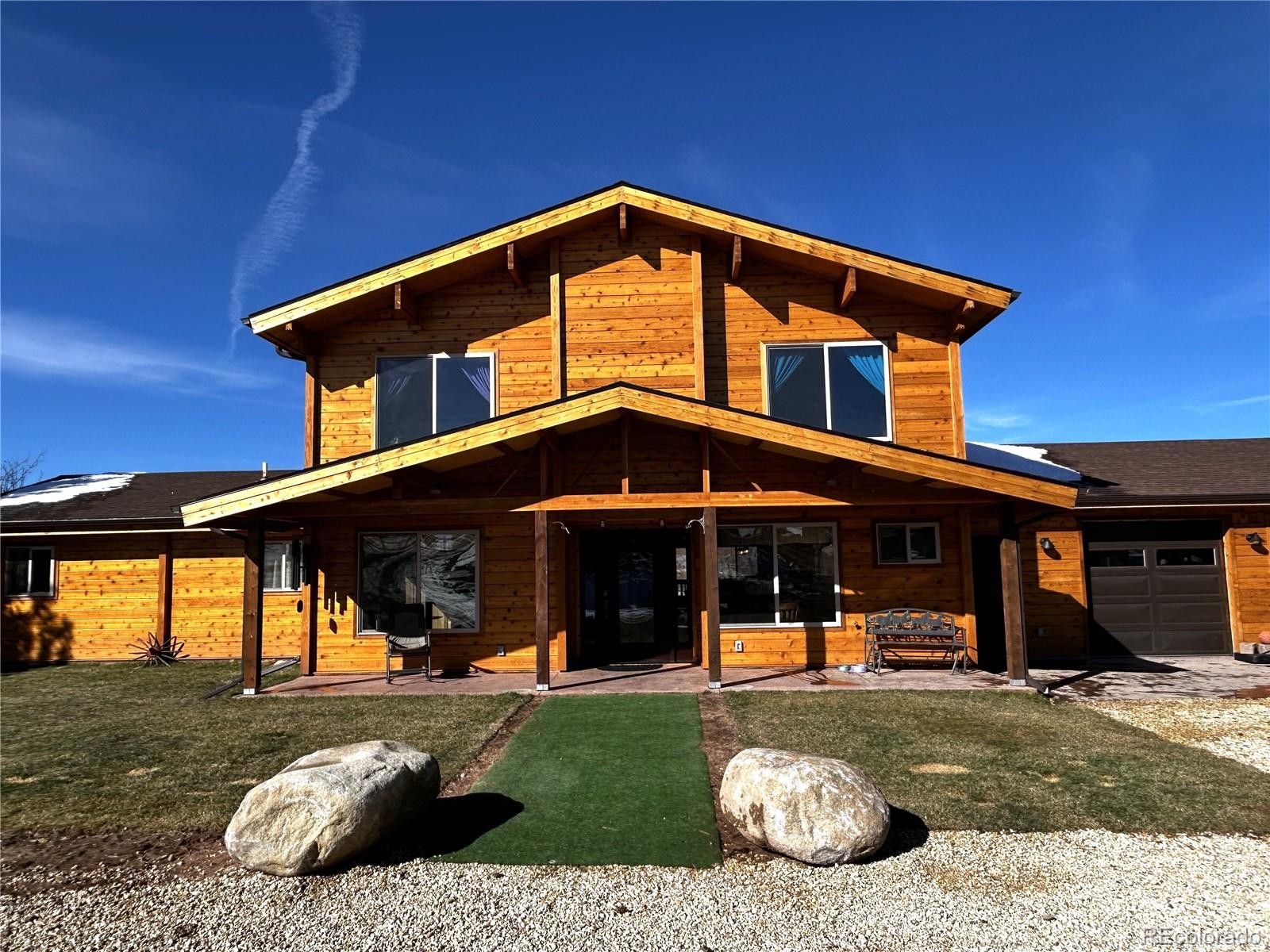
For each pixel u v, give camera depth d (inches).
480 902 166.7
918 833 199.6
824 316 470.6
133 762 277.9
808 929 153.9
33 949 151.6
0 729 343.0
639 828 206.7
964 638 450.6
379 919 160.6
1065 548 516.7
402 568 480.1
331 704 375.6
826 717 325.4
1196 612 514.0
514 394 471.8
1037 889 168.9
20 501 660.1
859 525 474.9
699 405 376.2
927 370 465.7
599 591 492.1
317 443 474.3
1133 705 348.5
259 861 179.6
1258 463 572.7
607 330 470.3
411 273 451.2
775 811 185.3
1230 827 201.9
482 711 349.4
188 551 613.3
